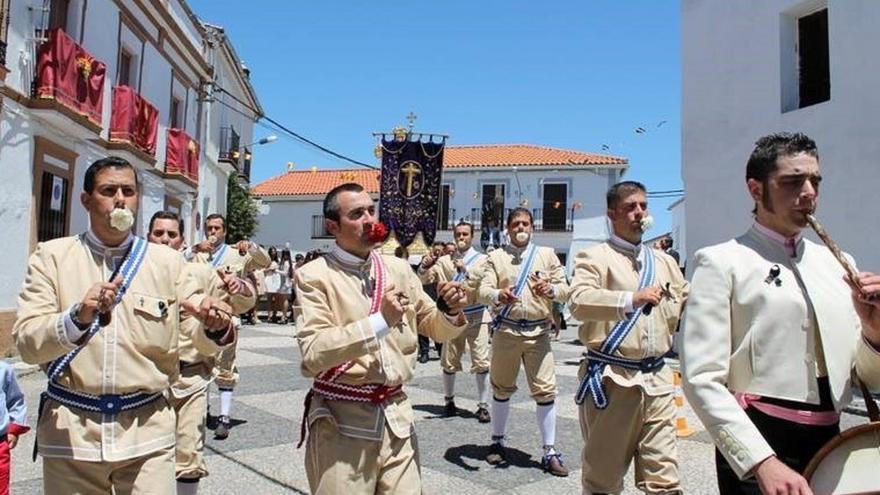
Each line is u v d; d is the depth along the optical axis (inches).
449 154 1509.6
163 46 682.8
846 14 355.9
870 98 343.0
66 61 466.0
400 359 117.5
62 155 495.2
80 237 117.2
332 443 112.7
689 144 451.2
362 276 121.6
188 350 169.3
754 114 408.2
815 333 95.5
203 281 165.6
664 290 144.6
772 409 94.7
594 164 1350.9
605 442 151.8
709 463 220.8
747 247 100.9
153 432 111.0
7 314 427.8
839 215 357.1
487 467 217.2
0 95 414.6
